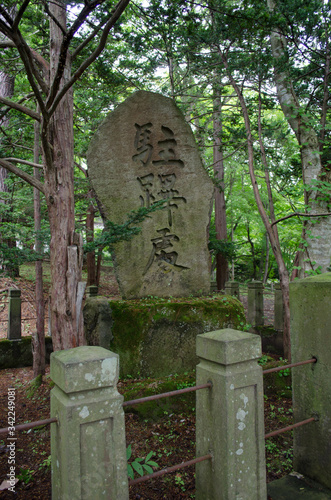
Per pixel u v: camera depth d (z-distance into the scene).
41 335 5.40
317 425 2.69
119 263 5.55
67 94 4.63
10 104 4.41
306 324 2.78
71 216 4.61
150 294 5.69
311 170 5.72
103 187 5.53
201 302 5.45
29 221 7.82
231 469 2.06
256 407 2.21
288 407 4.49
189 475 3.07
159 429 3.89
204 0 5.58
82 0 3.38
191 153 6.07
